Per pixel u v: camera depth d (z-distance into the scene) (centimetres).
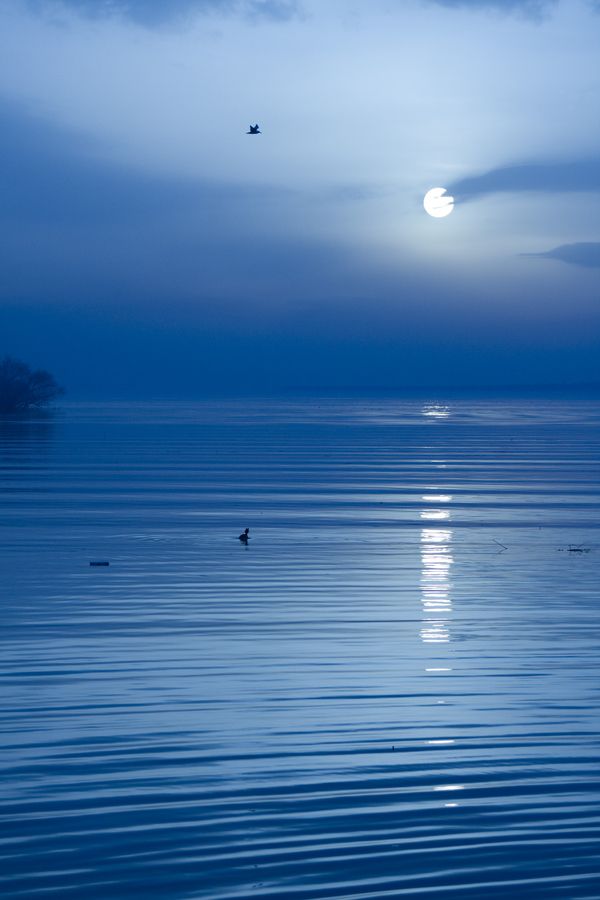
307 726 1184
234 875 816
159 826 906
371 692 1325
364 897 782
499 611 1889
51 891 789
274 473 5525
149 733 1154
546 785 1007
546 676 1412
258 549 2744
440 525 3325
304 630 1705
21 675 1398
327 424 13200
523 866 834
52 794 977
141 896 782
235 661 1484
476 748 1114
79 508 3794
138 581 2216
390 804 958
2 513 3619
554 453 7556
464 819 927
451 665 1468
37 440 8938
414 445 8562
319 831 898
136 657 1504
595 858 848
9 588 2120
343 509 3800
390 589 2131
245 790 990
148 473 5475
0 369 17575
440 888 796
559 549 2781
